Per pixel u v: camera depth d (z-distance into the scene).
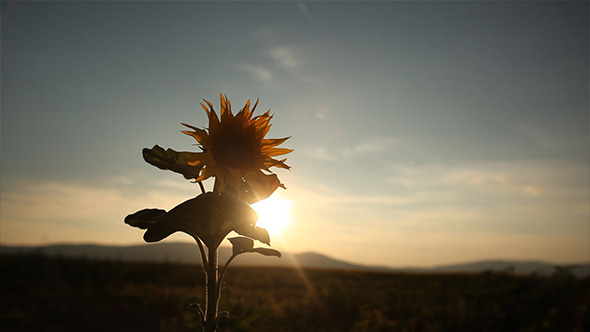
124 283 19.77
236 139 1.82
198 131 1.81
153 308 14.28
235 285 23.52
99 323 12.03
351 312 15.41
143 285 19.80
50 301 14.07
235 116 1.86
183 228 1.74
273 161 1.85
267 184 1.81
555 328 11.17
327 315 14.91
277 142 1.89
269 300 16.23
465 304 14.80
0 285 15.79
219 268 1.83
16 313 11.68
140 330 11.62
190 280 23.36
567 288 13.90
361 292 20.50
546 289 13.94
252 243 1.89
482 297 14.82
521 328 12.39
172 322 12.48
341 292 18.42
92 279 19.58
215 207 1.63
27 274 17.94
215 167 1.78
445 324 13.36
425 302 17.52
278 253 1.88
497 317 13.10
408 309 15.50
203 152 1.87
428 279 32.56
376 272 42.66
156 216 1.84
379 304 16.20
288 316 14.09
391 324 13.42
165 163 1.90
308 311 15.02
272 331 7.96
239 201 1.63
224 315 1.74
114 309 13.72
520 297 14.11
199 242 1.77
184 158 1.92
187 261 34.78
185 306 1.74
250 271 36.69
